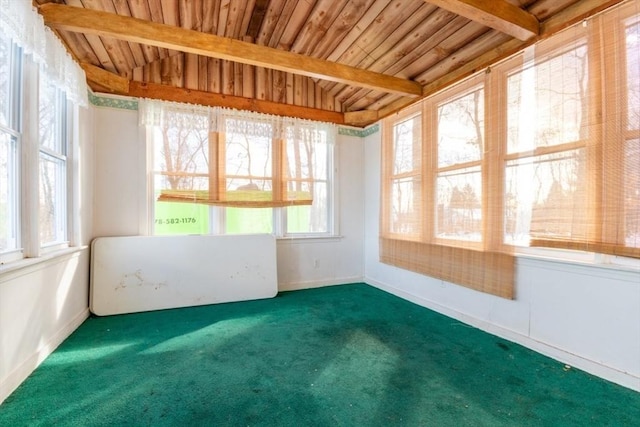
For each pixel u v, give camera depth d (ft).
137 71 11.16
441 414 5.33
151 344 8.01
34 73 6.64
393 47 10.14
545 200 7.33
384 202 13.15
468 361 7.20
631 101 5.93
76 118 8.98
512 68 8.12
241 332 8.86
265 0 9.85
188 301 11.20
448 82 9.95
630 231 5.93
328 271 14.34
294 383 6.28
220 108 12.07
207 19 9.98
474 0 6.70
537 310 7.67
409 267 11.76
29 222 6.58
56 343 7.71
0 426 4.95
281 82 13.19
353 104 14.14
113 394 5.83
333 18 9.89
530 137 7.72
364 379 6.43
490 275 8.68
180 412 5.35
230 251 12.02
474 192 9.16
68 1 7.39
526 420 5.17
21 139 6.48
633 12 5.90
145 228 11.19
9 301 5.76
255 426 5.02
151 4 8.39
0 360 5.51
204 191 11.85
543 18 7.37
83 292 9.62
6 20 5.25
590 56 6.51
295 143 13.39
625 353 6.12
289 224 13.60
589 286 6.68
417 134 11.37
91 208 10.34
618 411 5.39
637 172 5.84
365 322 9.70
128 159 11.04
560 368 6.86
